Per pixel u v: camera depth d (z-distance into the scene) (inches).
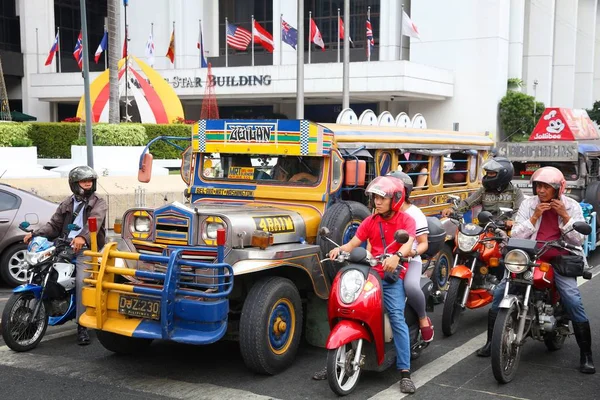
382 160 316.5
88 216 272.4
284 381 232.2
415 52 1424.7
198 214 233.5
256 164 292.8
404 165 344.2
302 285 262.5
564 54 1768.0
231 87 1349.7
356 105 1492.4
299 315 247.4
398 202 224.8
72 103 1676.9
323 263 259.0
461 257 296.2
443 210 341.4
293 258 241.1
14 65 1599.4
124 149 733.9
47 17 1627.7
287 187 283.0
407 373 224.1
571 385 231.6
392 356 233.1
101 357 260.1
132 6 1596.9
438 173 374.0
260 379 234.1
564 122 534.0
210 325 219.1
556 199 235.9
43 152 899.4
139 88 969.5
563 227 237.8
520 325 234.1
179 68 1438.2
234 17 1637.6
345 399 215.8
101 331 252.8
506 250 241.0
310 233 269.3
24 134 711.7
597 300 356.8
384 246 229.0
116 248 237.3
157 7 1574.8
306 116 1539.1
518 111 1349.7
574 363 256.5
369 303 214.1
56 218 277.4
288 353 241.8
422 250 227.6
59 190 462.0
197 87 1360.7
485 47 1362.0
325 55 1508.4
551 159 490.6
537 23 1587.1
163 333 218.1
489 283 301.0
